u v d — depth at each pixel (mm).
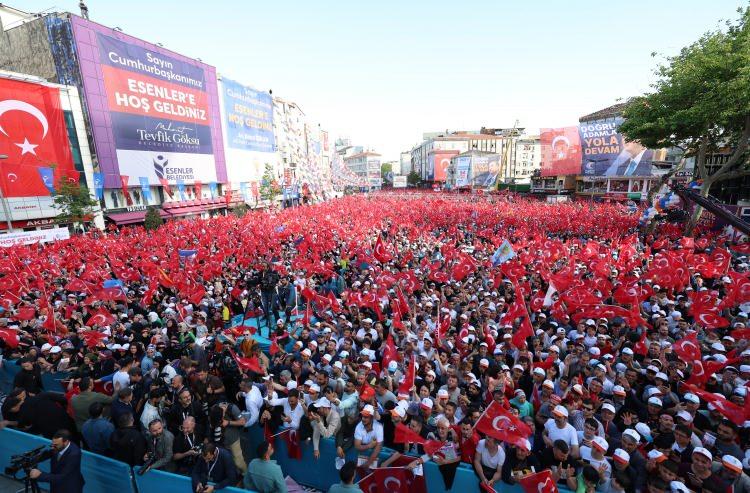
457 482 5824
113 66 40656
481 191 85625
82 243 26500
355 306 12547
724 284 14031
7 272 18656
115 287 14133
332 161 140625
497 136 142375
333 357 9281
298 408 6848
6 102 32125
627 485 5348
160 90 46219
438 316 10406
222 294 15711
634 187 54094
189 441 6234
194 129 51719
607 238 27016
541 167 60844
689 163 47938
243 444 7293
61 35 37500
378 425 6094
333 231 29641
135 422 7332
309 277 16719
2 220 31672
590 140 54938
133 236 31188
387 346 9094
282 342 11258
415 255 21797
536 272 15984
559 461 5680
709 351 9102
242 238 27922
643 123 27406
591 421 6051
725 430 5809
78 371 9141
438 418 6188
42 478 5578
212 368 9172
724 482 5094
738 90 22234
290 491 6773
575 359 8578
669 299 13742
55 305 14219
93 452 6504
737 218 22469
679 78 24641
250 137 66188
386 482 5859
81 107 38406
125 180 41219
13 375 10516
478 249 21906
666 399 7160
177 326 11141
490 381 7543
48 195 34344
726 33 25391
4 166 31719
